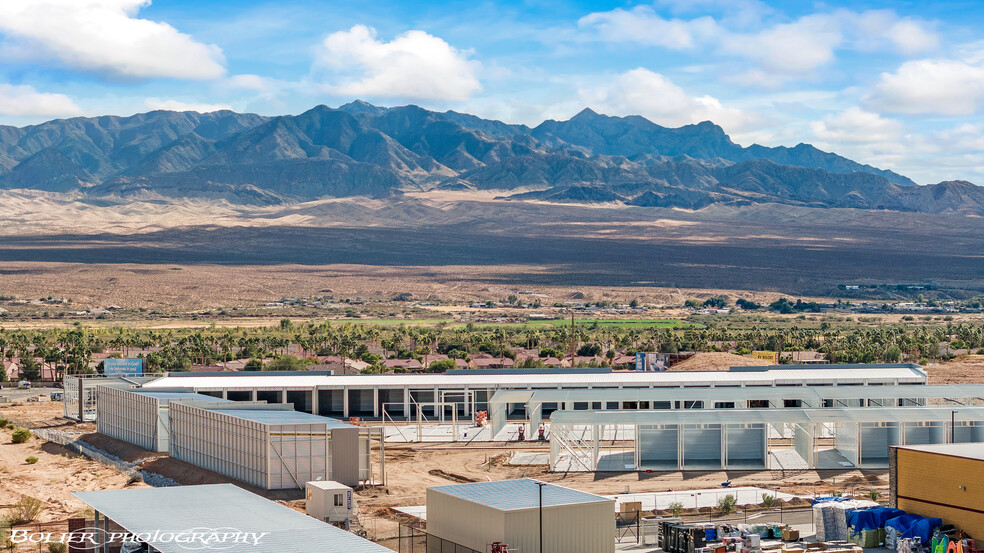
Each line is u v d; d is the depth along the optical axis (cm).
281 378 12356
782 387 10819
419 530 6169
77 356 18625
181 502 5316
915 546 5781
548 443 10150
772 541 5919
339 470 7894
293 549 4372
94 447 10144
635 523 6638
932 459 6200
